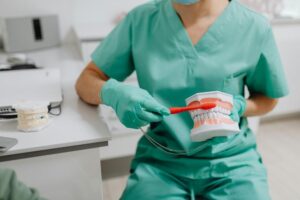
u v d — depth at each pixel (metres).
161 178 0.95
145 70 1.00
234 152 0.99
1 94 1.00
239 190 0.90
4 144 0.78
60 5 1.96
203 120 0.82
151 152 1.01
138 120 0.82
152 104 0.82
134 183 0.95
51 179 0.86
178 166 0.97
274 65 1.01
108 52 1.07
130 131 1.76
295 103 2.32
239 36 0.97
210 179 0.95
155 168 0.98
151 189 0.92
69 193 0.89
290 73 2.20
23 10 1.91
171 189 0.92
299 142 2.19
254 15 0.99
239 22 0.97
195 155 0.97
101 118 0.94
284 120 2.50
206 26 0.97
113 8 2.05
